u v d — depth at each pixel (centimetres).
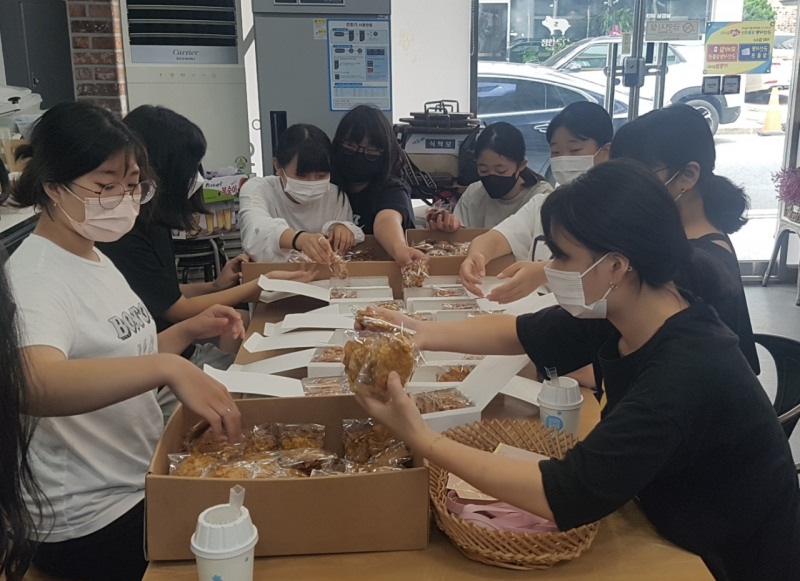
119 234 149
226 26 414
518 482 105
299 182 258
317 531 109
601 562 110
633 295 113
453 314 192
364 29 379
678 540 114
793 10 484
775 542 117
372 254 265
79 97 454
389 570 107
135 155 147
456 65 488
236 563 95
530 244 244
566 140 254
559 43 497
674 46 491
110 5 443
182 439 130
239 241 367
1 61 402
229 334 190
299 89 384
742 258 539
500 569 108
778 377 188
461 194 340
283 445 128
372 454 126
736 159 521
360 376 116
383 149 274
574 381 142
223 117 425
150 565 108
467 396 147
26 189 142
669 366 108
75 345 138
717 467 113
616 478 103
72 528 139
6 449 90
